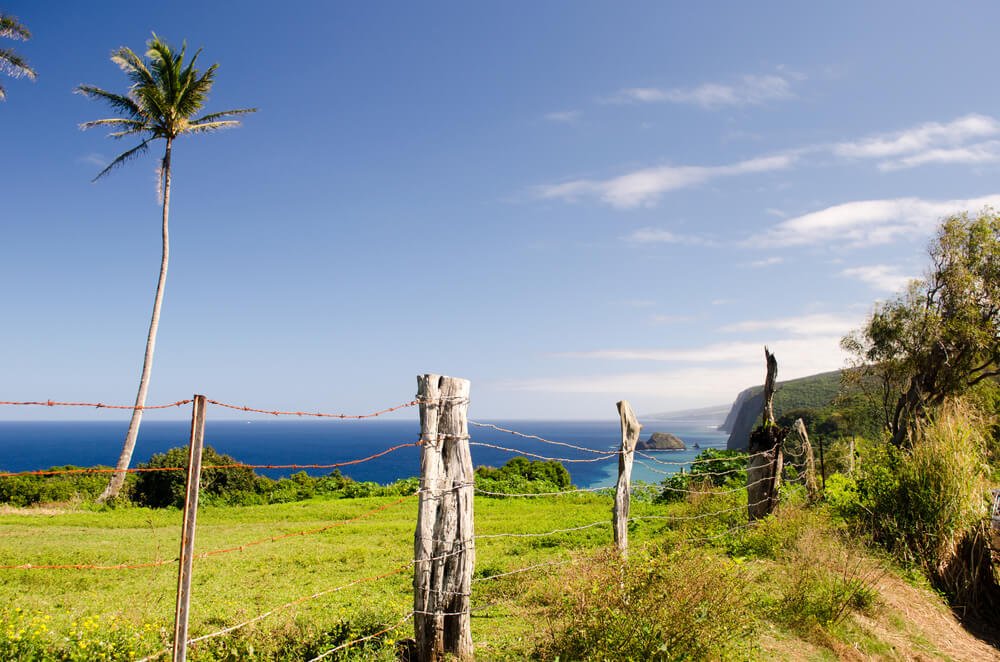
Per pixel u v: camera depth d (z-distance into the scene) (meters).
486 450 127.56
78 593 9.15
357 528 17.28
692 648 5.73
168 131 27.61
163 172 28.03
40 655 5.50
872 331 23.12
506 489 28.53
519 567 9.54
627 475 7.82
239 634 5.97
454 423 6.00
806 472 15.32
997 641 8.95
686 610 5.87
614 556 6.80
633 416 7.95
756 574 8.99
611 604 5.98
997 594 10.13
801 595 7.93
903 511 11.12
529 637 6.40
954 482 10.75
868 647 7.41
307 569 11.17
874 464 12.32
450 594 5.83
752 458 13.54
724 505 14.34
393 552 12.95
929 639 8.24
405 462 105.19
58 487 23.86
